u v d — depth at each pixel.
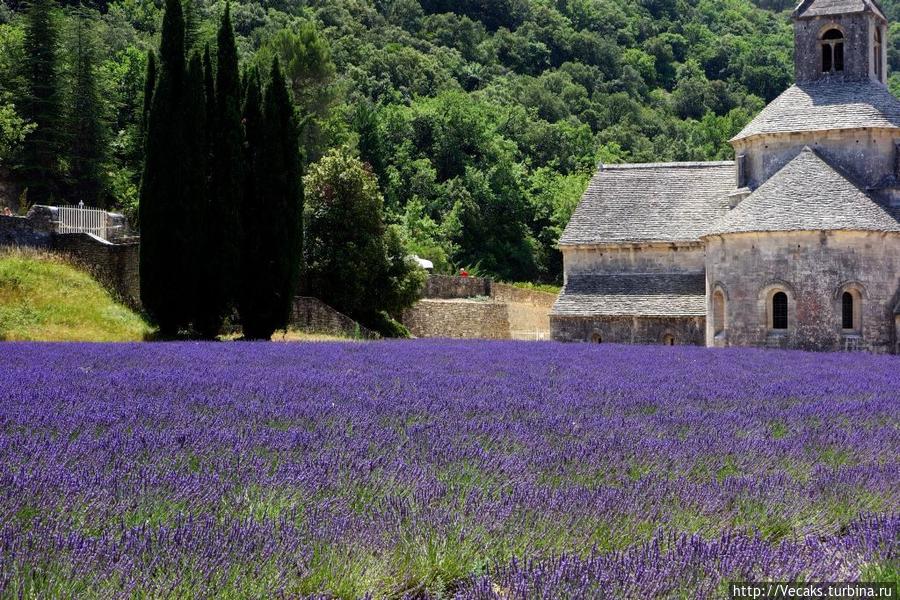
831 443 19.48
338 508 11.96
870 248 66.75
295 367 34.38
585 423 21.20
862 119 74.06
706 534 12.06
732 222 70.00
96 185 107.56
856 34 77.19
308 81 145.00
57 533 10.02
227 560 9.60
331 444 16.81
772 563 10.45
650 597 9.27
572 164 195.12
